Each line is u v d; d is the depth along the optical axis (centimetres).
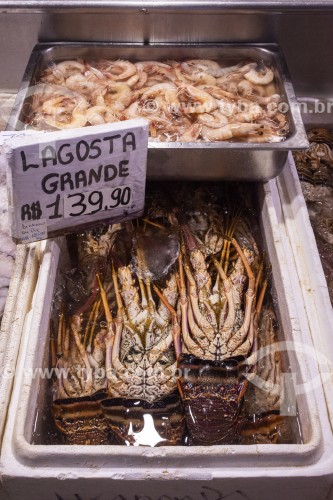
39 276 97
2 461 79
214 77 121
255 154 101
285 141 100
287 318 95
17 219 91
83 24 121
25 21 121
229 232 111
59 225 95
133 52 123
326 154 134
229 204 116
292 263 103
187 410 90
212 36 123
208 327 96
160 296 102
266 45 123
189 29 122
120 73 119
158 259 106
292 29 123
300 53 129
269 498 81
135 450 78
